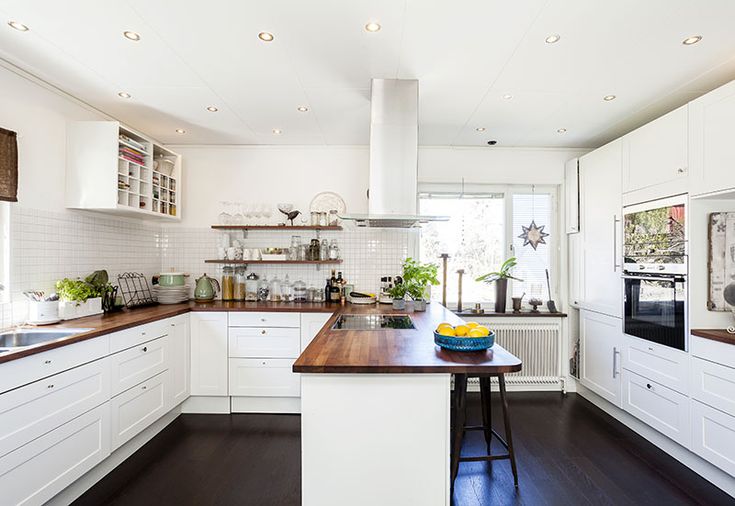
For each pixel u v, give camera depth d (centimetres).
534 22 184
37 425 179
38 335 221
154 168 346
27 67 230
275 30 192
